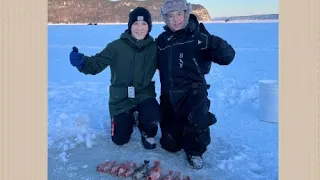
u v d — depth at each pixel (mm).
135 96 2652
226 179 2160
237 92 4387
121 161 2406
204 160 2430
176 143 2520
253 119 3350
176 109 2465
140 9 2611
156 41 2645
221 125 3172
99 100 4102
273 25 21016
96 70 2580
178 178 2117
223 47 2395
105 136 2863
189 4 2465
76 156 2494
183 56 2445
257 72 6207
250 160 2418
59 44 11062
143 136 2637
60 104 3881
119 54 2627
